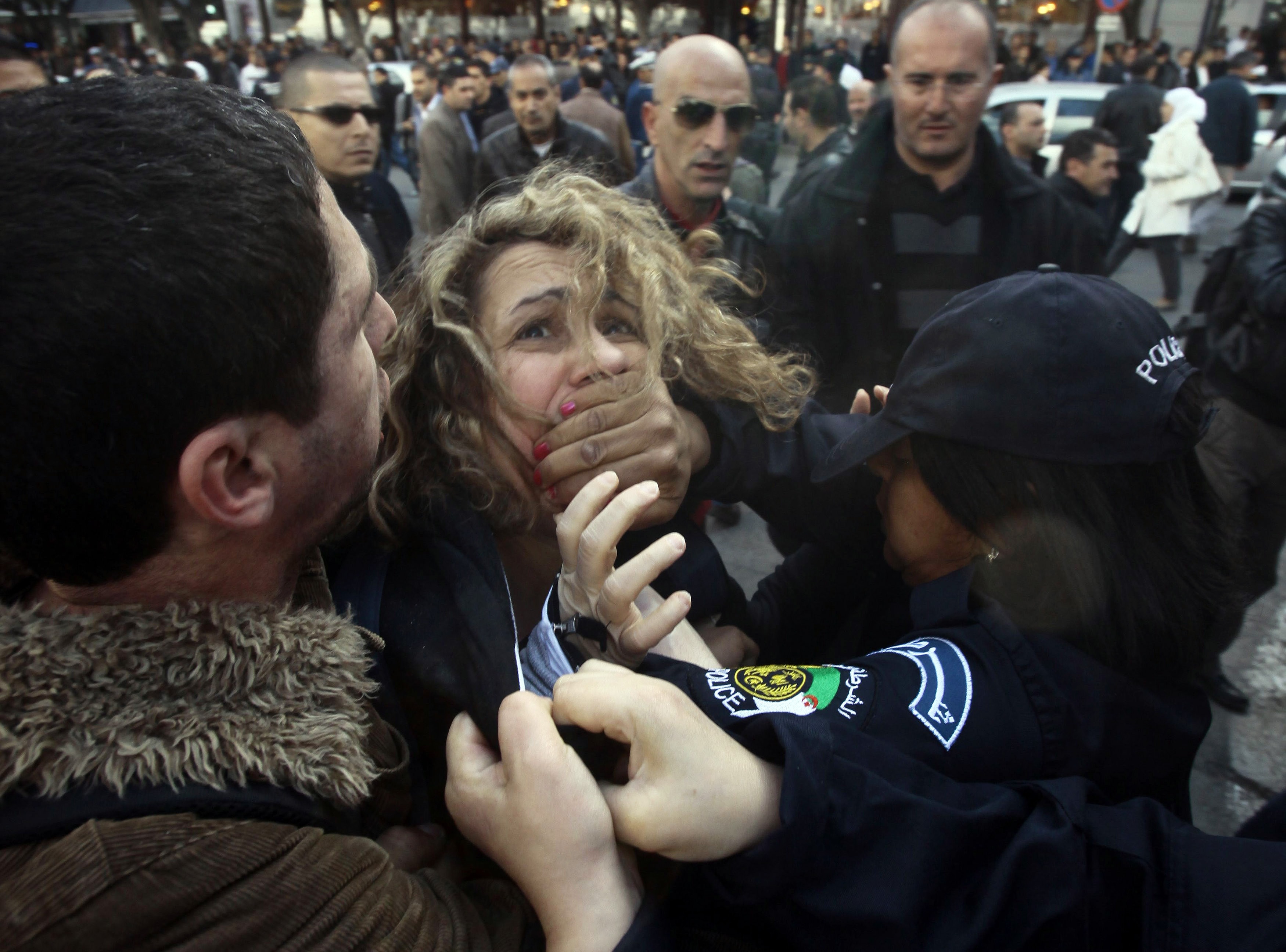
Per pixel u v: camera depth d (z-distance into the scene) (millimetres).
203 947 465
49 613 517
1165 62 10703
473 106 5945
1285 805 731
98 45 17891
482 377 835
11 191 433
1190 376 751
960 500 776
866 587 1167
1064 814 620
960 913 596
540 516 893
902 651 757
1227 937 579
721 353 1004
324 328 548
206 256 457
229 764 509
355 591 798
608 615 705
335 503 616
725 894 603
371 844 567
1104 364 724
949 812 604
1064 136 7004
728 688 703
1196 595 745
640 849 592
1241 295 1999
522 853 588
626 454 827
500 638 726
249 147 492
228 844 482
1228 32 14633
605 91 10477
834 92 4348
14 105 461
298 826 539
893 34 2057
